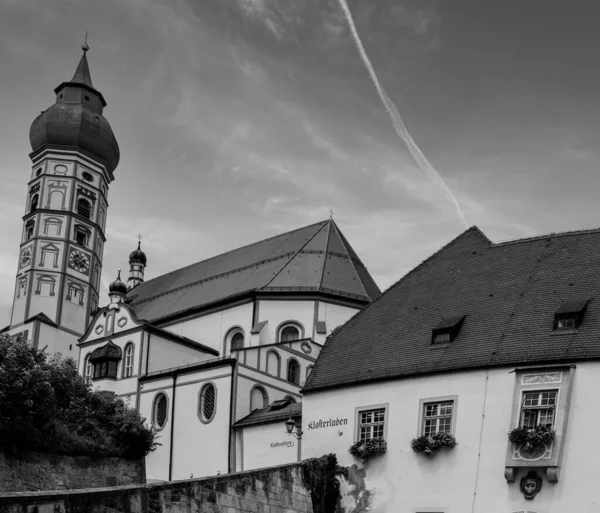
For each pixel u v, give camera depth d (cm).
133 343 6462
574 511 3158
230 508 3097
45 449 3466
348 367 3988
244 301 6794
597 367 3281
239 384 5653
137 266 10094
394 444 3662
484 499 3359
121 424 3991
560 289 3747
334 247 7169
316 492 3625
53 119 8950
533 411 3362
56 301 8500
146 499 2678
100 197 9088
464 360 3597
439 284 4225
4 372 3325
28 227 8825
